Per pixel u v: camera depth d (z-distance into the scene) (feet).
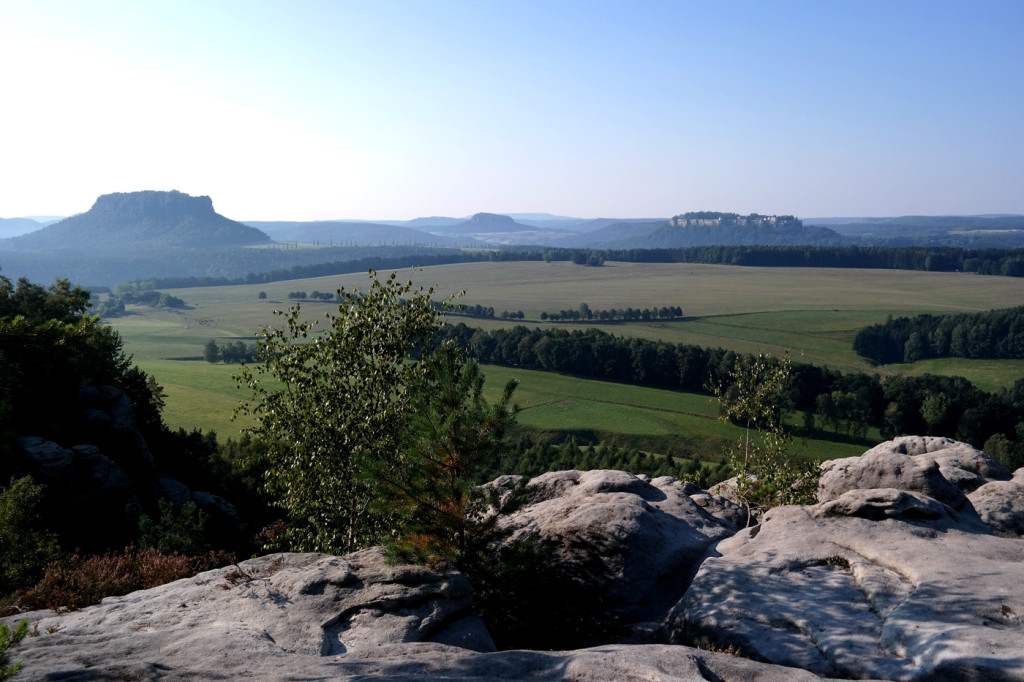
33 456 112.57
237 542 131.95
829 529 47.98
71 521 112.27
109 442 146.10
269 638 34.42
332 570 41.88
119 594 46.37
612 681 27.43
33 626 38.45
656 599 49.37
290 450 67.36
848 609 37.29
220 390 438.81
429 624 37.09
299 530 68.95
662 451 378.53
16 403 125.80
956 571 38.42
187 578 45.75
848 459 67.46
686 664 29.25
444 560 42.70
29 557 66.85
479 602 46.14
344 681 26.32
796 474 70.08
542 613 47.91
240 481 198.90
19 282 179.52
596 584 50.42
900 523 47.26
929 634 32.07
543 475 73.46
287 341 67.97
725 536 57.36
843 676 31.99
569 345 515.91
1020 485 61.98
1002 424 383.04
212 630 34.50
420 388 46.78
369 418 64.80
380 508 44.60
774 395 82.58
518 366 546.67
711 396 460.55
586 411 425.28
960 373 609.42
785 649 34.86
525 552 44.60
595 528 53.88
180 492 152.87
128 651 31.48
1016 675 27.25
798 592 39.81
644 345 498.69
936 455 79.61
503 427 43.93
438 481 43.91
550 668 29.45
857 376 432.25
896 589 37.91
